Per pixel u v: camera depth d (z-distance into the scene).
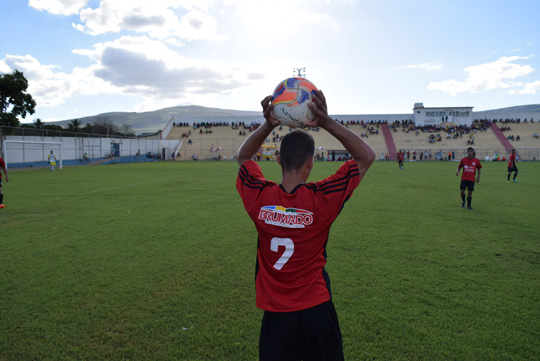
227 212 9.70
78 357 3.07
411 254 5.82
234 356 3.08
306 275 1.81
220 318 3.71
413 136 63.09
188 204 11.12
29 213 9.55
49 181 19.11
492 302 4.04
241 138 65.25
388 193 13.89
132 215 9.27
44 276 4.88
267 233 1.83
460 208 10.37
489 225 8.04
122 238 6.90
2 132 32.69
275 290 1.82
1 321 3.66
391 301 4.06
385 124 68.62
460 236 7.03
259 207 1.85
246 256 5.75
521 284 4.57
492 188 15.77
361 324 3.56
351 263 5.37
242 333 3.42
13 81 36.50
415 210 10.00
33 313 3.83
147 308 3.93
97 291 4.38
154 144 59.28
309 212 1.78
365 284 4.55
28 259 5.62
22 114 39.06
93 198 12.45
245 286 4.53
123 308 3.93
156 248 6.21
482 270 5.09
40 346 3.23
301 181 1.91
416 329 3.46
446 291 4.34
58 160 39.28
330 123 1.89
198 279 4.76
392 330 3.45
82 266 5.29
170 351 3.15
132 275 4.92
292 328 1.79
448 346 3.19
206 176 22.78
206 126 71.38
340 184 1.83
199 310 3.89
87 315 3.78
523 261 5.50
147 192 14.26
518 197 12.82
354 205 10.87
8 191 14.49
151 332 3.45
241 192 1.97
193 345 3.23
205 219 8.73
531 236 7.05
